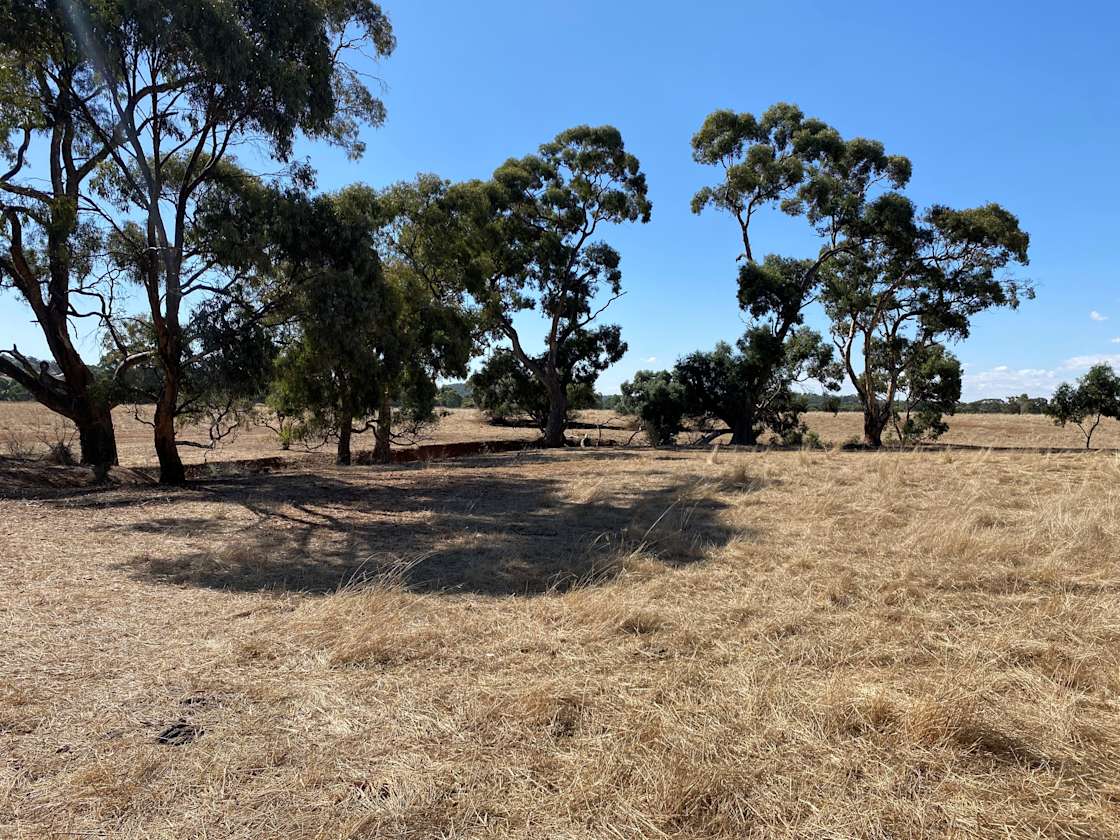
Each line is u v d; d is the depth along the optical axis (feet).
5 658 12.94
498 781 8.71
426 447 89.76
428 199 83.41
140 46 36.09
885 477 38.55
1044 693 10.77
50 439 78.07
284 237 41.04
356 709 10.80
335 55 45.11
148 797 8.43
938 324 108.99
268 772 9.00
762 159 102.83
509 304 106.93
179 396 51.98
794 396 128.57
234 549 22.62
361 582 18.81
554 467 56.59
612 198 105.81
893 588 16.92
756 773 8.71
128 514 31.68
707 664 12.55
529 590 18.04
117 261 48.47
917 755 9.05
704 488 35.70
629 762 8.98
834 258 111.34
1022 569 18.37
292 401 70.85
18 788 8.65
